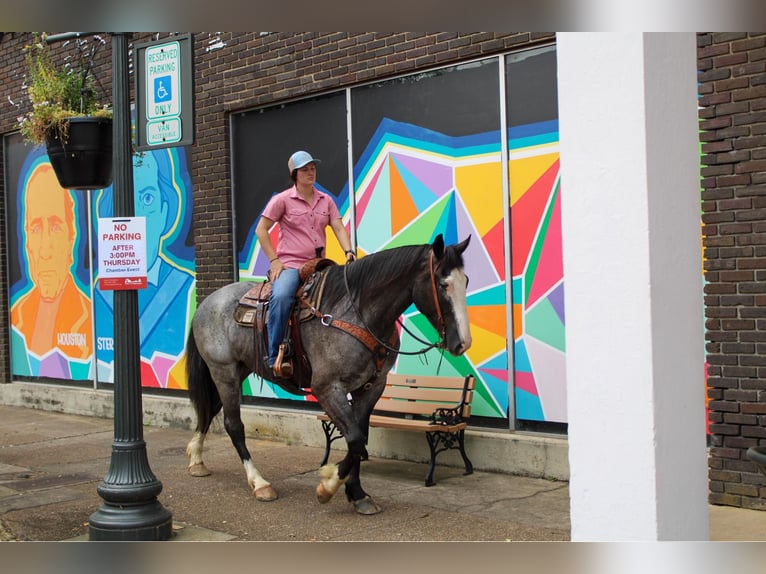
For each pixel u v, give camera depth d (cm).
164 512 529
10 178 1200
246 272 898
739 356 559
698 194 372
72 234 1109
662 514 341
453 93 727
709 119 571
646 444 341
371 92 785
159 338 990
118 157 522
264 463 750
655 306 340
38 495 652
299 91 828
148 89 566
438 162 739
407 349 762
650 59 342
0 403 1208
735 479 561
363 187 794
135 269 520
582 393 359
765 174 547
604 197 349
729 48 562
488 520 556
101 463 780
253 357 629
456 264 531
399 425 658
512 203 690
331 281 581
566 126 359
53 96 622
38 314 1170
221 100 898
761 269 550
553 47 662
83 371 1106
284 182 860
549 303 669
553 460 652
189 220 952
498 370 702
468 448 702
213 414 702
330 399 567
